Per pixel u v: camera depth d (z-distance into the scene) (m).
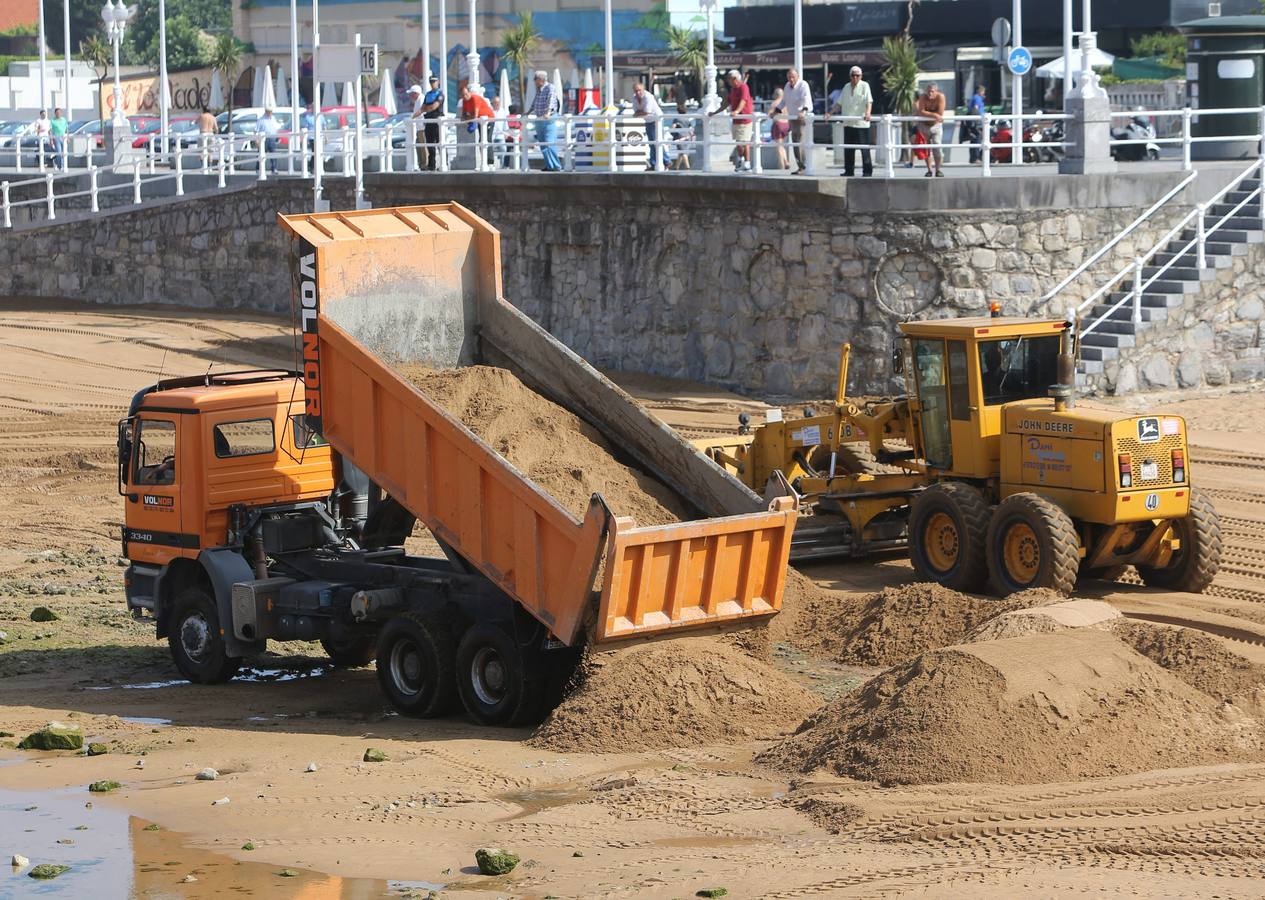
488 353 22.25
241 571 21.47
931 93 41.72
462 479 18.89
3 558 29.88
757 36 85.44
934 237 38.97
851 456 27.92
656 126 47.06
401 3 106.31
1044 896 12.97
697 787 16.33
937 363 25.45
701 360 43.38
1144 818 14.77
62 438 40.03
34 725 19.66
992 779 15.88
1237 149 50.59
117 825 15.83
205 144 63.81
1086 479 23.33
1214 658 18.33
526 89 99.06
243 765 17.78
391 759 17.83
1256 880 13.18
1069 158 40.72
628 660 18.31
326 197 55.78
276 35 112.81
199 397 21.75
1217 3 75.50
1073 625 18.91
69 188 68.50
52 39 182.12
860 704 17.28
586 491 19.44
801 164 47.47
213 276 60.47
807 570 26.70
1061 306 39.59
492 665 19.14
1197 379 39.50
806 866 13.97
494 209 49.62
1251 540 27.61
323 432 20.58
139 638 24.45
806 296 40.44
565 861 14.48
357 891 13.95
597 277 46.41
